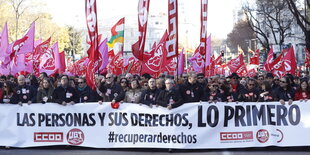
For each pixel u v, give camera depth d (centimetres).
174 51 1248
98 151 993
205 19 1331
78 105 1024
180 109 1003
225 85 1214
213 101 1007
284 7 4256
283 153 960
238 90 1246
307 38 2991
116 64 1808
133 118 1012
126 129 1014
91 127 1022
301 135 1000
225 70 3005
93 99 1146
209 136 1002
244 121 1006
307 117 1001
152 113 1007
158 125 1005
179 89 1098
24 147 1026
